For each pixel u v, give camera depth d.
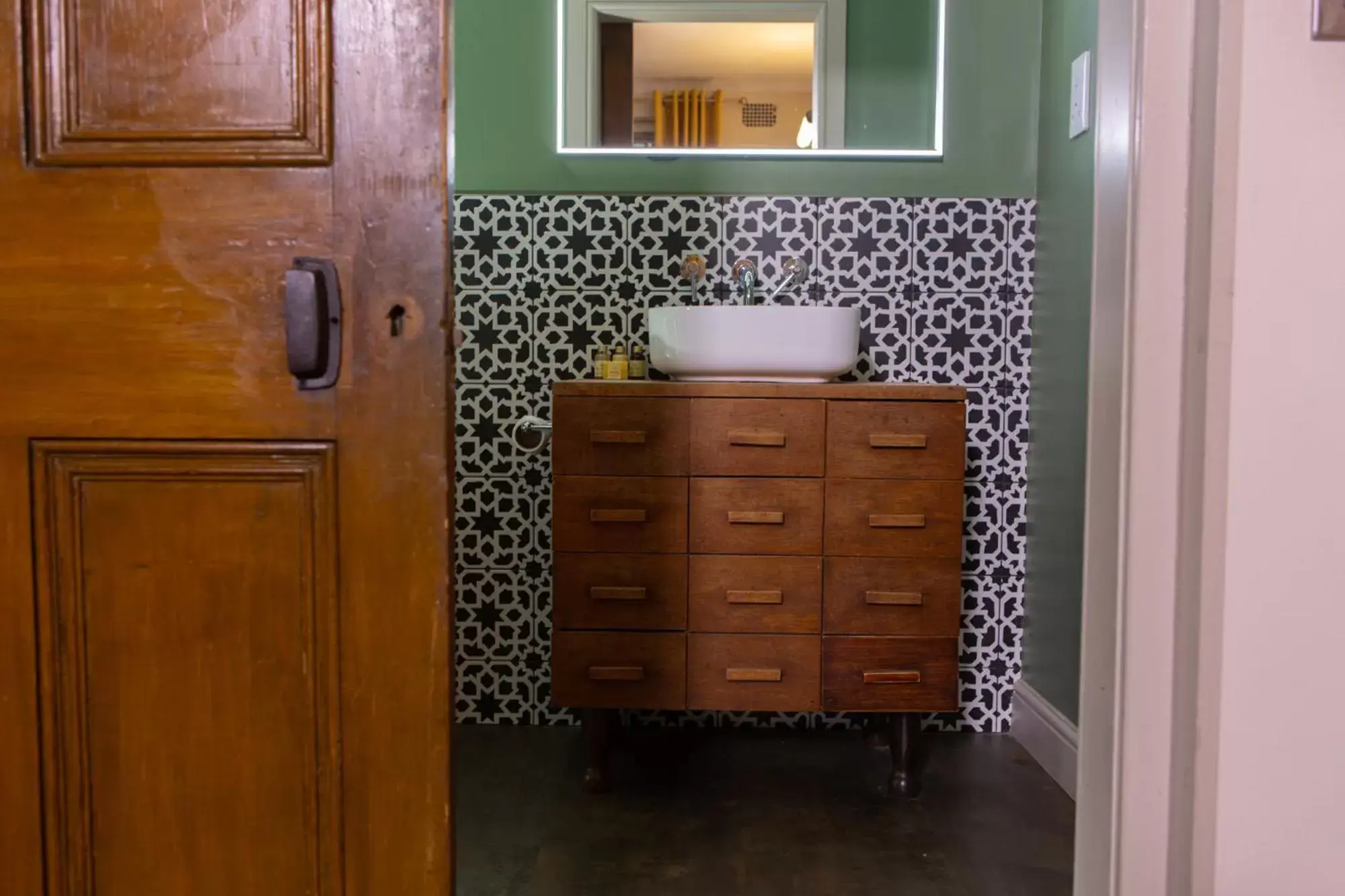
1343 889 0.87
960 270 2.22
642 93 2.24
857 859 1.66
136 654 0.85
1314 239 0.84
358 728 0.85
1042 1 2.20
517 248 2.24
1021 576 2.25
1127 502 0.88
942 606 1.83
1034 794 1.94
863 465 1.82
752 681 1.84
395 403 0.83
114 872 0.86
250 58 0.82
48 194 0.82
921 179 2.23
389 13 0.81
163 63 0.82
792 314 1.86
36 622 0.84
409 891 0.85
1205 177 0.84
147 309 0.82
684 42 2.24
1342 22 0.82
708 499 1.83
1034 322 2.20
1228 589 0.85
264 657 0.85
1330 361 0.84
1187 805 0.86
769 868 1.63
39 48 0.81
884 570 1.83
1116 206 0.91
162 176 0.82
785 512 1.82
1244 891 0.87
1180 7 0.85
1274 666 0.86
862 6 2.23
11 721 0.84
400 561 0.84
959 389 1.81
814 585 1.83
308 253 0.82
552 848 1.69
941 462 1.82
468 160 2.24
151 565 0.84
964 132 2.22
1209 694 0.86
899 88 2.24
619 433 1.82
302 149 0.82
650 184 2.24
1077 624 1.93
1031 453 2.21
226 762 0.85
